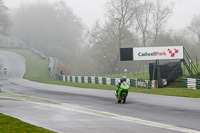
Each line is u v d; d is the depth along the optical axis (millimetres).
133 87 43562
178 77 44906
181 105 21766
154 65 42531
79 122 15609
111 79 48625
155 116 17250
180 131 13289
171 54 41500
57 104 23547
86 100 26312
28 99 27609
